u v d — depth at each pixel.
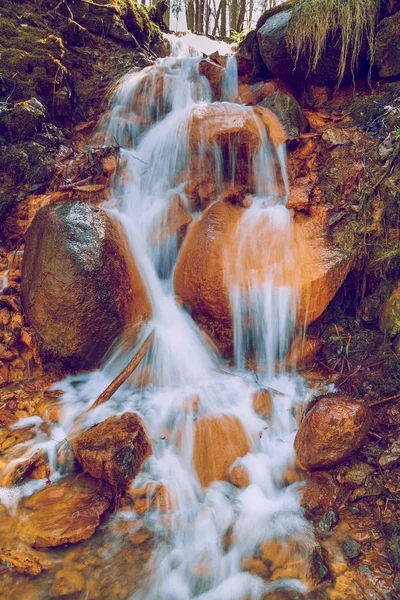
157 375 3.64
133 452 2.75
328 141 4.44
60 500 2.65
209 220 4.12
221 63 6.55
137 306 3.79
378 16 4.85
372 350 3.55
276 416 3.29
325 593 2.17
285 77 5.55
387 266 3.75
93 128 6.03
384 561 2.28
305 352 3.75
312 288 3.62
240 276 3.76
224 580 2.29
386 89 4.90
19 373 3.67
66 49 6.30
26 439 3.08
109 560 2.35
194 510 2.67
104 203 4.60
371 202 3.98
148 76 6.14
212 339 3.96
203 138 4.68
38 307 3.57
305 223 4.10
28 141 5.05
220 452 2.93
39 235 3.72
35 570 2.26
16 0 6.28
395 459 2.73
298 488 2.80
